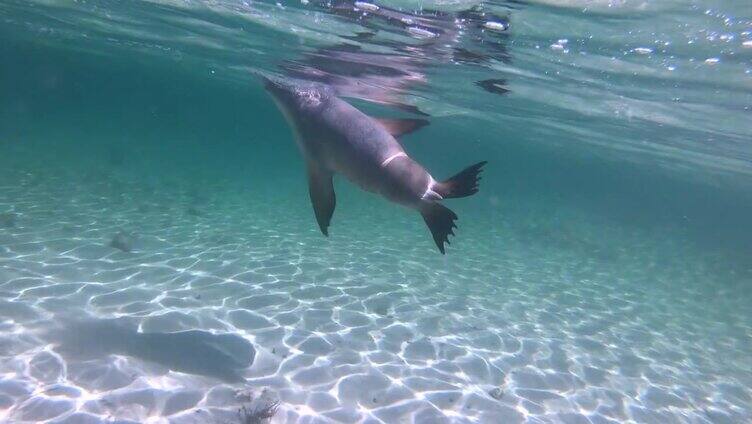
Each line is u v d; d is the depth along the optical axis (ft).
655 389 29.48
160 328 27.55
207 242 48.96
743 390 31.55
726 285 69.51
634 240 105.09
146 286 34.24
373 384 24.61
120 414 19.25
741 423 26.96
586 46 33.76
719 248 116.78
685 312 50.57
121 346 24.82
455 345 31.19
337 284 40.42
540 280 53.93
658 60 34.24
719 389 31.07
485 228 86.33
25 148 110.42
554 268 61.82
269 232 57.67
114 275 35.76
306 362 25.85
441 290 43.42
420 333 32.27
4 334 24.32
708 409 28.02
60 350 23.62
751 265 92.89
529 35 32.83
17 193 60.18
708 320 48.88
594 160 160.86
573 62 38.93
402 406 22.99
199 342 26.48
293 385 23.35
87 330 26.12
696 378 32.37
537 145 145.38
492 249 67.97
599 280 59.06
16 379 20.75
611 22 28.04
